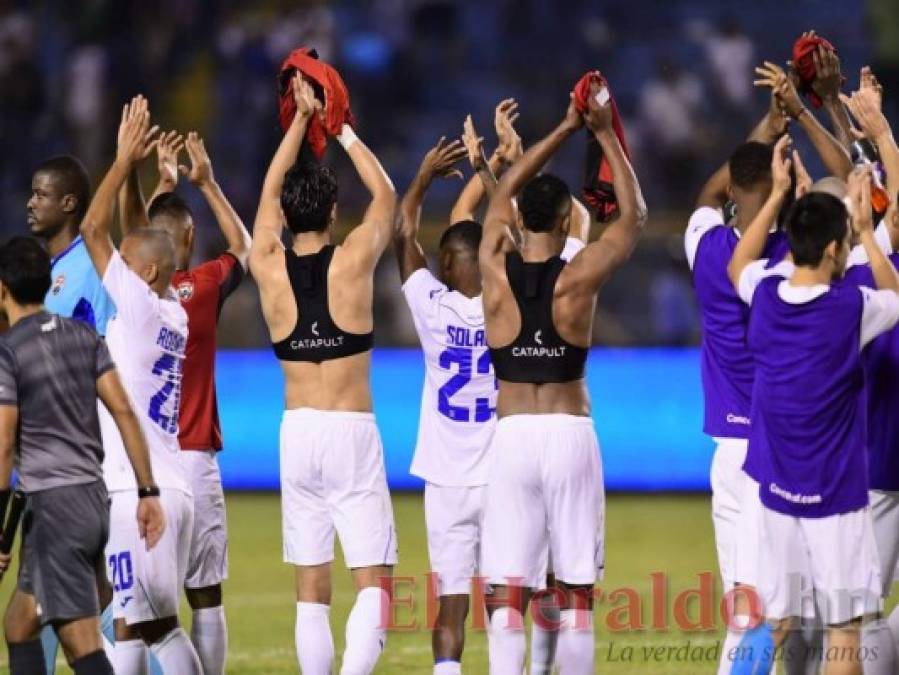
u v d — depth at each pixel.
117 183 23.12
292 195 23.92
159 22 78.38
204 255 65.44
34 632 22.05
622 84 78.38
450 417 25.28
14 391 21.03
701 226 23.97
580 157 73.25
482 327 25.08
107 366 21.62
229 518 49.34
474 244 25.33
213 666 25.59
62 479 21.17
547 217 22.31
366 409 24.05
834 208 20.62
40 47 78.12
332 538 24.16
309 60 25.08
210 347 25.67
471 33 80.06
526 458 22.33
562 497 22.36
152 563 23.02
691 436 54.47
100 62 75.81
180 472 23.66
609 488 54.84
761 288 21.05
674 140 70.81
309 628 23.69
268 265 24.17
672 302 60.41
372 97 76.56
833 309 20.42
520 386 22.52
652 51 79.00
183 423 25.28
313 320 23.81
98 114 75.25
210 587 25.67
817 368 20.48
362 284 23.92
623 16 80.12
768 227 21.86
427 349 25.42
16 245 21.47
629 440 54.84
